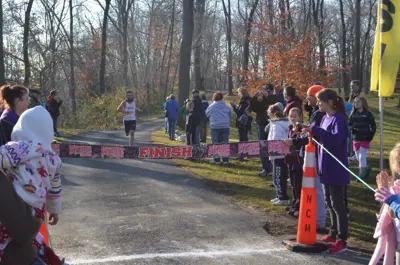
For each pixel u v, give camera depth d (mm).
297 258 5062
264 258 5051
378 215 3918
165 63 52875
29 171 2746
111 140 17094
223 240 5633
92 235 5750
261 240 5660
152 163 11242
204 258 5023
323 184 5508
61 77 41875
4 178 2512
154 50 52750
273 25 23812
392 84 5973
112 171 10148
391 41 5918
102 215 6656
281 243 5562
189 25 21266
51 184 3150
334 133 5215
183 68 21359
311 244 5324
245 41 37562
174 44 51719
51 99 17891
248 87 20203
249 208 7125
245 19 43250
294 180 6641
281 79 18750
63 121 27234
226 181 9078
